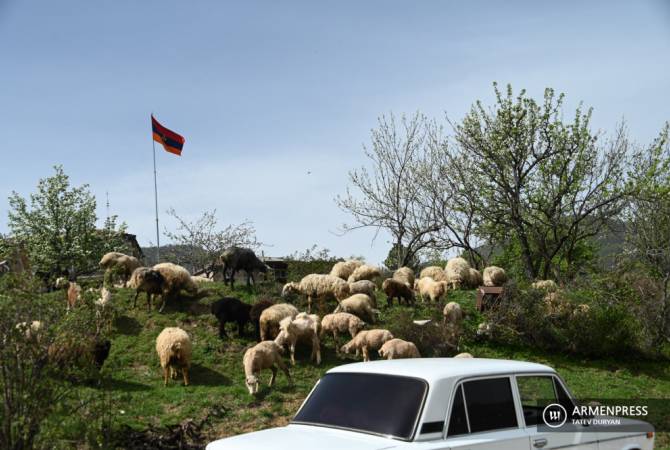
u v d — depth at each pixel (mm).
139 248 52406
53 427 9094
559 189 37188
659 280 26297
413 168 42562
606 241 40562
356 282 24516
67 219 43375
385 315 24297
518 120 37406
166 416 15352
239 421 15422
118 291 24656
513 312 23516
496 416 7316
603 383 20609
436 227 41281
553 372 8305
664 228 31984
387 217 42656
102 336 10539
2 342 9023
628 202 35094
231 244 43656
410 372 7234
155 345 20578
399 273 28812
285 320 19781
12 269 10703
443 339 21656
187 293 24656
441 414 6836
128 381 17984
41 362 9250
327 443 6500
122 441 12039
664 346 24359
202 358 19969
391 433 6660
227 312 21391
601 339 23266
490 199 37875
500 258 46281
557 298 24281
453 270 29688
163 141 34688
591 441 8156
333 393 7531
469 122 38219
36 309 9352
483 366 7621
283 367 17984
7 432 8820
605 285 28812
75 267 41344
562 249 41031
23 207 43375
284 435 6902
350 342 19812
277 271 32812
